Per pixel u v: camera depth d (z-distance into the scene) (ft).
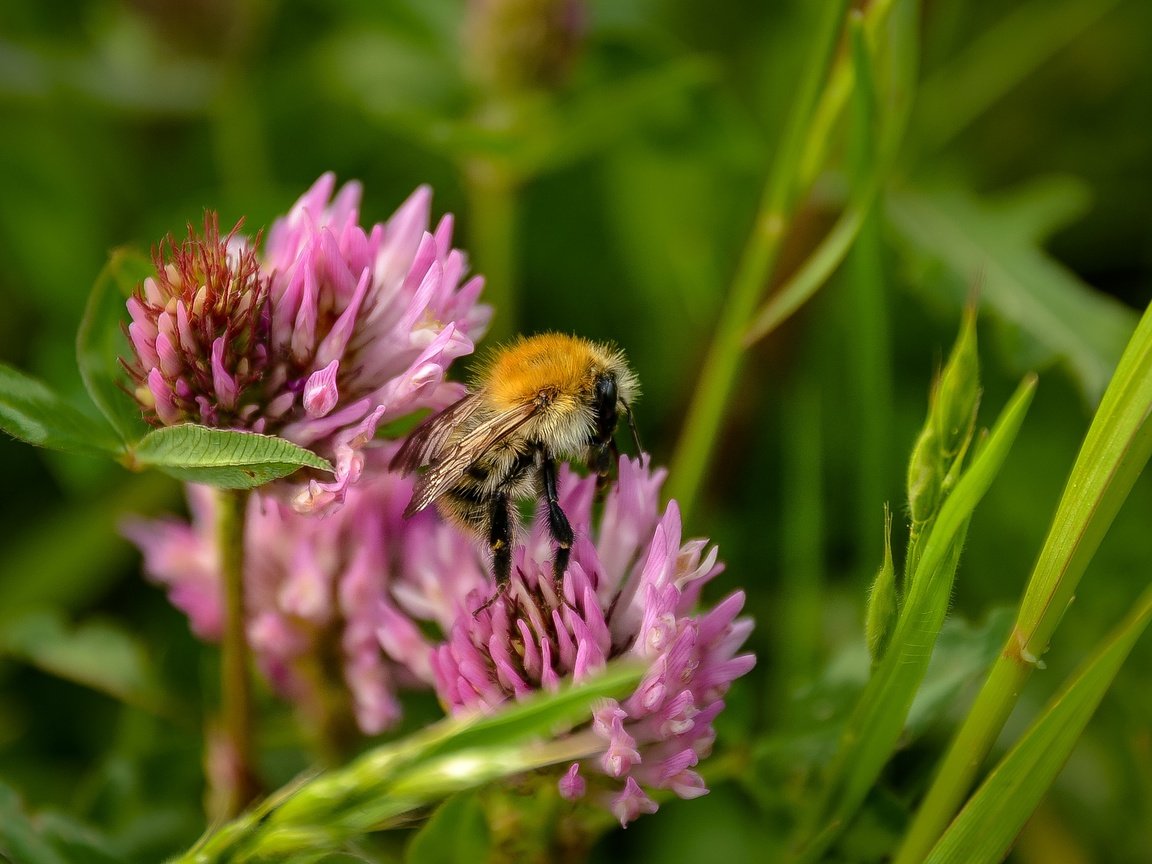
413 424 0.52
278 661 0.56
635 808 0.47
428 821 0.49
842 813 0.51
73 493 0.70
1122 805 0.61
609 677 0.42
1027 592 0.47
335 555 0.54
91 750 0.66
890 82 0.58
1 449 0.70
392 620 0.52
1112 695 0.62
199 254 0.48
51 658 0.61
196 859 0.45
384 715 0.55
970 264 0.66
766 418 0.69
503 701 0.48
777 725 0.56
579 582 0.47
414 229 0.49
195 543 0.57
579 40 0.72
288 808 0.44
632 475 0.49
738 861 0.60
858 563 0.68
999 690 0.47
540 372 0.54
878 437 0.60
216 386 0.47
